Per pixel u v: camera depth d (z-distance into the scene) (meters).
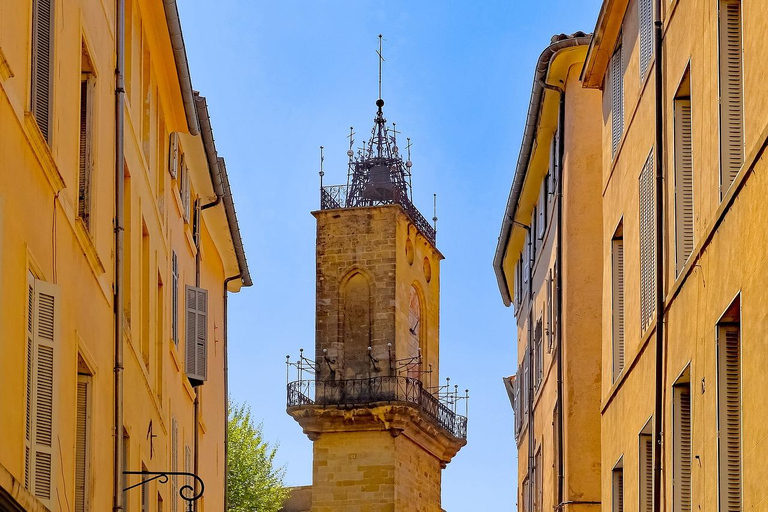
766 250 18.52
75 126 22.22
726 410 20.78
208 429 47.19
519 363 51.66
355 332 87.88
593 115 37.28
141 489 29.88
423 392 87.50
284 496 92.25
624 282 29.25
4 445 17.27
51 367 19.27
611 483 30.11
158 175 35.19
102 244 24.81
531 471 45.22
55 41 20.58
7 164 17.64
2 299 17.25
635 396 27.41
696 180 22.66
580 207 37.06
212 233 47.22
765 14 18.81
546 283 42.34
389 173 90.81
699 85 22.50
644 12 27.72
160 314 34.88
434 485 89.75
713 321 21.17
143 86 32.38
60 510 20.53
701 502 21.61
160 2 31.45
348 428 84.06
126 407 27.67
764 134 18.53
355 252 88.88
